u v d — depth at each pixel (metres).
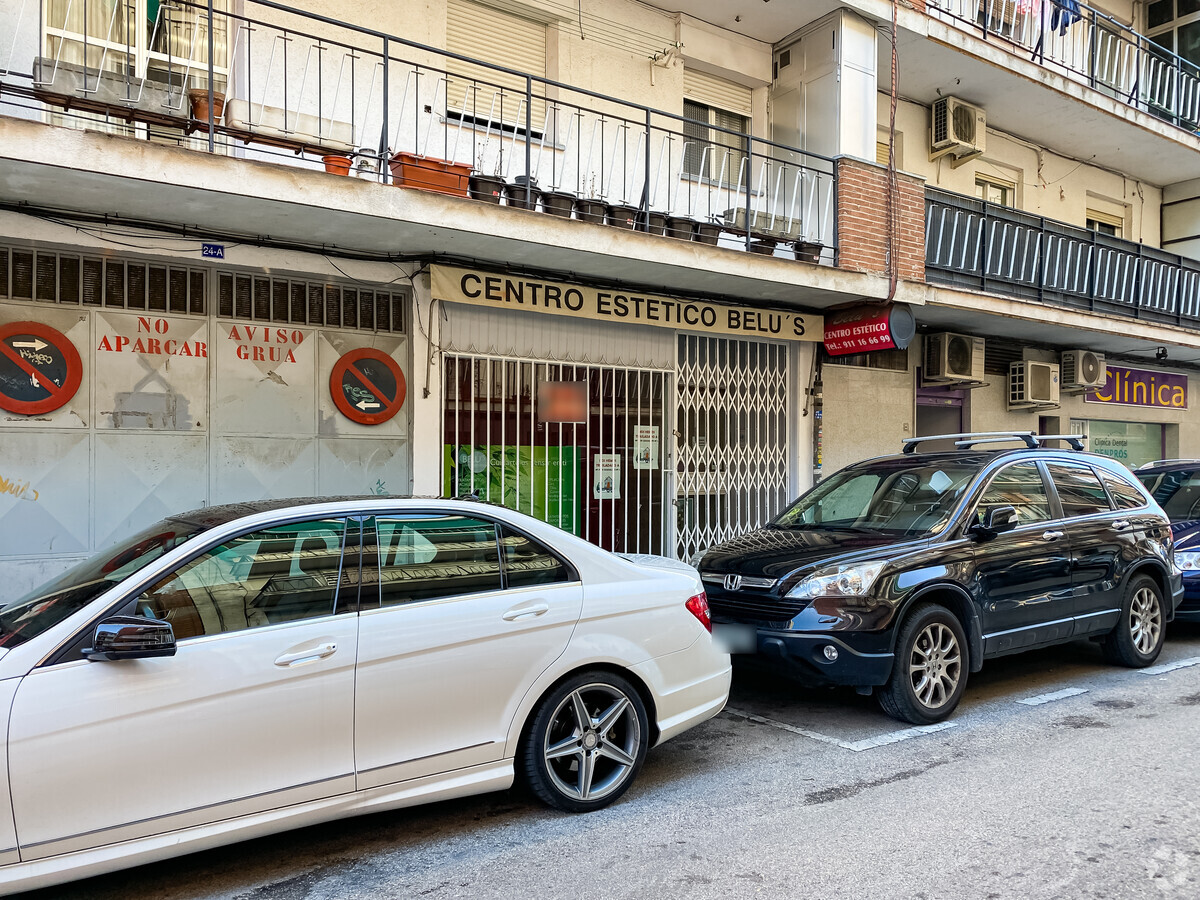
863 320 9.79
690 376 9.77
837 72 9.83
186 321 6.90
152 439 6.76
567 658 3.89
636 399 9.36
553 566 4.04
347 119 7.70
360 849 3.66
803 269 8.77
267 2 5.91
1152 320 12.61
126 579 3.24
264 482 7.21
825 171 9.86
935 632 5.38
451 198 6.74
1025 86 11.53
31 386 6.30
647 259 7.79
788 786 4.33
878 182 9.51
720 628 5.45
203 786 3.09
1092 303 11.83
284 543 3.53
